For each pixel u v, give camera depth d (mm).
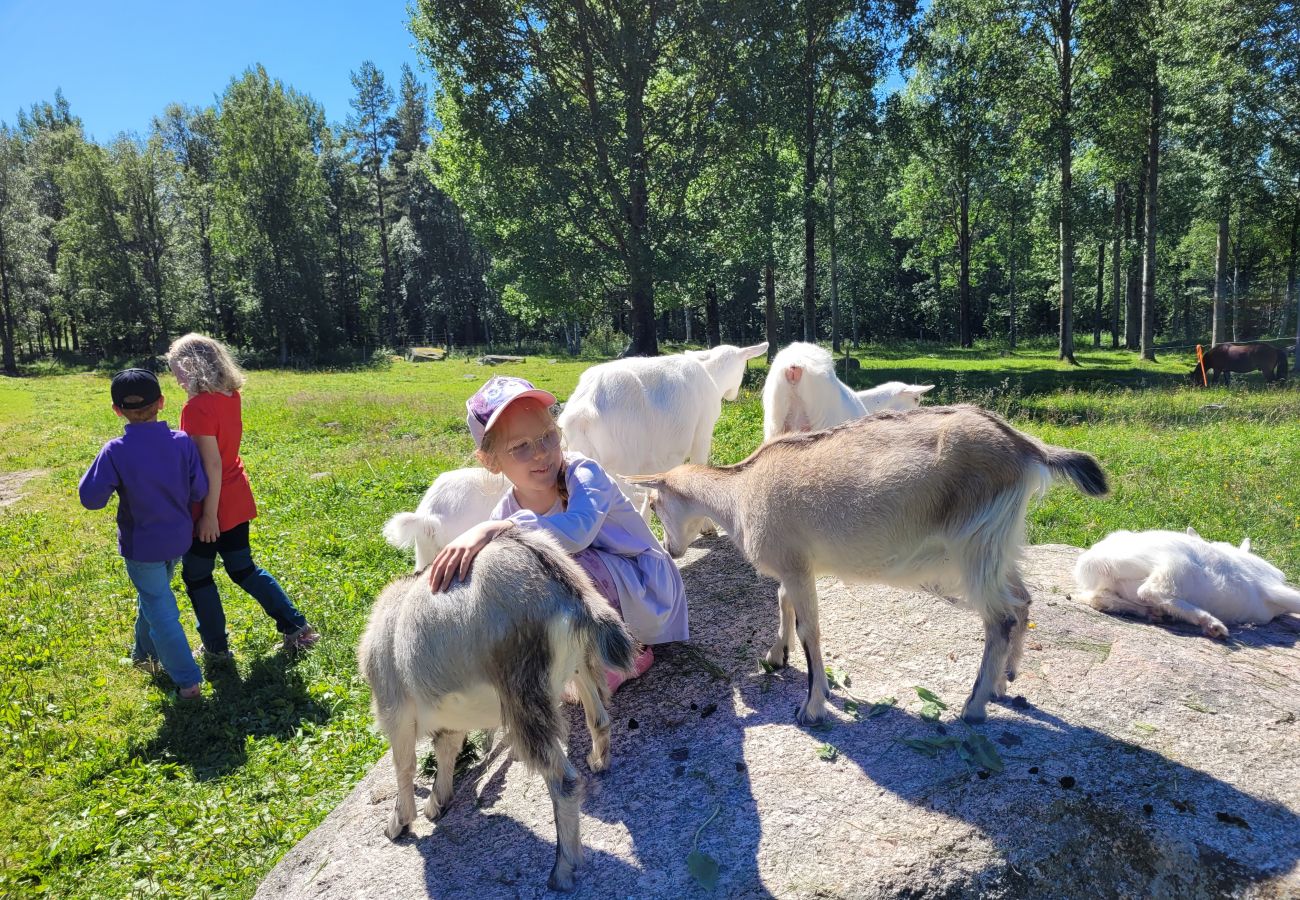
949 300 59750
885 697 3600
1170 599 4230
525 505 3578
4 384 36344
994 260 54938
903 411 3451
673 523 4078
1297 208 28672
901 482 3205
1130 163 33125
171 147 62188
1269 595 4309
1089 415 15031
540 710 2598
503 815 3258
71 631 7051
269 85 50500
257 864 4062
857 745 3264
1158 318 57344
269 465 13266
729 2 25078
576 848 2762
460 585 2754
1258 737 3129
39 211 56969
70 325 63781
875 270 55531
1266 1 22406
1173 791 2842
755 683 3865
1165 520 7559
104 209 49781
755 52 25828
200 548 5980
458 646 2701
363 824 3447
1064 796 2816
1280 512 7586
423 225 65438
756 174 27453
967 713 3312
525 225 27688
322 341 53656
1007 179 42500
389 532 4980
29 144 65375
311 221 52188
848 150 32969
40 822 4613
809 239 30281
